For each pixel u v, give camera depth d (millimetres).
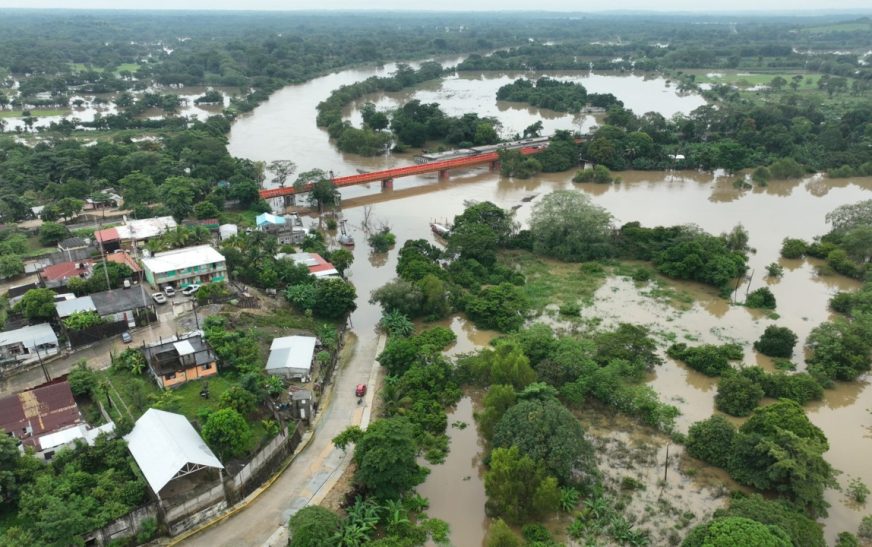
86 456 63500
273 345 89062
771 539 52281
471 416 81188
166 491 61594
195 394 77375
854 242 125125
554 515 63844
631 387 82562
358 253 138500
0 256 114812
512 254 134875
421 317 107312
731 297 114875
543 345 88250
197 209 145250
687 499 65750
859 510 64875
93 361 84812
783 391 82688
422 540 60594
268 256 117000
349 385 86500
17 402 70688
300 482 67750
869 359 89375
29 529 54406
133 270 107938
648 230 135125
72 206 141625
